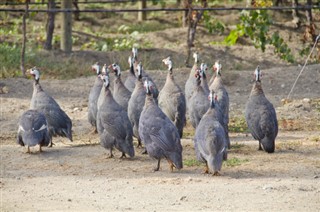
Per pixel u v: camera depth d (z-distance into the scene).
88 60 26.20
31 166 14.53
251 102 15.41
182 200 11.70
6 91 21.12
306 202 11.52
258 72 15.48
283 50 26.27
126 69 25.44
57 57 26.06
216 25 29.45
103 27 33.28
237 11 33.75
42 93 16.36
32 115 15.45
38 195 12.29
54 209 11.35
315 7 21.92
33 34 30.78
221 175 13.39
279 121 18.62
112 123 14.72
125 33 32.31
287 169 13.77
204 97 15.72
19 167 14.46
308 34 27.28
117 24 33.84
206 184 12.73
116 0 25.36
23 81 22.08
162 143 13.58
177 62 26.14
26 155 15.46
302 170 13.69
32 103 16.38
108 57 26.62
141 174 13.69
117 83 16.66
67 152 15.73
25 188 12.79
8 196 12.25
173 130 13.70
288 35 29.42
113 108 14.82
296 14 29.86
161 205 11.43
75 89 21.70
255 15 26.39
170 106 16.03
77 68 24.73
